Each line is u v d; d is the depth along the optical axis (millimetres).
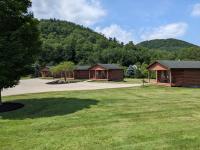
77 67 82000
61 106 19938
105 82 59938
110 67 67062
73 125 13492
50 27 186500
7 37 17672
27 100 24203
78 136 11438
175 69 40062
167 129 12305
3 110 18203
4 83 17984
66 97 26109
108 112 17000
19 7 18156
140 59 119625
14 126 13516
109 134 11648
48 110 18250
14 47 17312
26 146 10234
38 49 19797
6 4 17609
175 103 20688
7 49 17172
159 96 26047
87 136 11406
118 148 9797
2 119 15352
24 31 18203
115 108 18578
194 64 42219
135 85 44531
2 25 17812
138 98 24500
